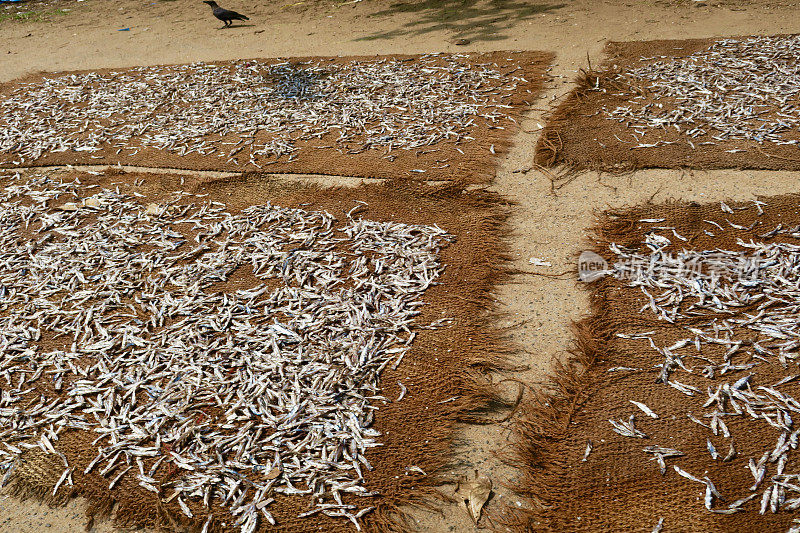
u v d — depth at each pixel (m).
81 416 3.02
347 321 3.43
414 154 5.23
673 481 2.49
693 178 4.50
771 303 3.27
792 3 7.59
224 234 4.37
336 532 2.44
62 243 4.39
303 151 5.50
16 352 3.45
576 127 5.38
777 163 4.51
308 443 2.78
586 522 2.39
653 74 6.14
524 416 2.88
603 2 8.48
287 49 8.27
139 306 3.73
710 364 3.00
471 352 3.23
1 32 10.89
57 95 7.46
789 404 2.73
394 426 2.86
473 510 2.49
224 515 2.53
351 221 4.39
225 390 3.07
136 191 5.09
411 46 7.82
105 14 11.26
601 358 3.11
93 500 2.64
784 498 2.36
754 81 5.75
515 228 4.22
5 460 2.85
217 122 6.21
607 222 4.14
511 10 8.70
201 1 11.28
